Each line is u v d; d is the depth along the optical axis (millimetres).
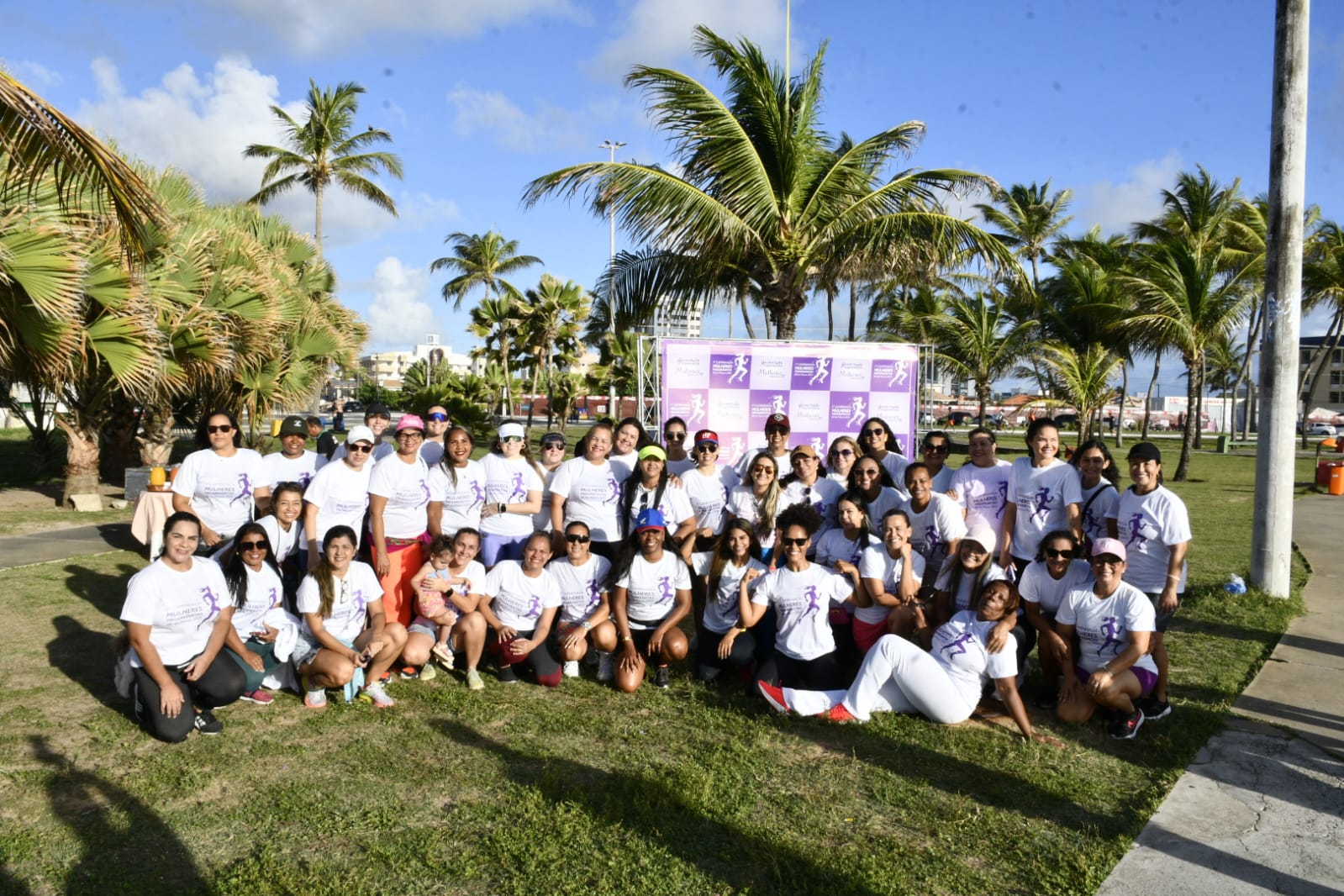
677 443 7215
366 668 5113
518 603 5406
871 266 11164
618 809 3670
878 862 3314
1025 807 3797
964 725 4781
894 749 4434
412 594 5734
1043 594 5027
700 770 4105
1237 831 3555
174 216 11844
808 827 3590
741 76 11156
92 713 4711
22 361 9680
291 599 5641
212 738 4434
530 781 3984
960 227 10539
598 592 5648
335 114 33688
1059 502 5594
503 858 3289
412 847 3363
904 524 5230
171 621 4434
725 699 5203
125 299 10023
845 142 15031
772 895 3086
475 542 5418
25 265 8312
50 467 17328
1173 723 4730
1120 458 27609
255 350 13039
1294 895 3088
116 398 14242
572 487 6195
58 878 3111
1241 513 14320
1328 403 78750
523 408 60125
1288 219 7402
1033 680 5516
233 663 4750
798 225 11258
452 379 33156
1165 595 5094
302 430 6809
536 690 5336
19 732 4410
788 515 5254
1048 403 25297
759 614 5324
